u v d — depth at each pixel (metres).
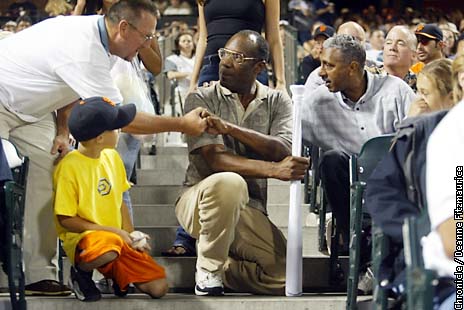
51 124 19.09
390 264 13.03
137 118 17.92
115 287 17.94
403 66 24.53
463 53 13.84
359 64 20.00
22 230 16.72
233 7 22.94
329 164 19.03
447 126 10.92
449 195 10.77
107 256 17.17
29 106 18.39
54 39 18.09
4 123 18.44
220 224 17.80
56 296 18.59
